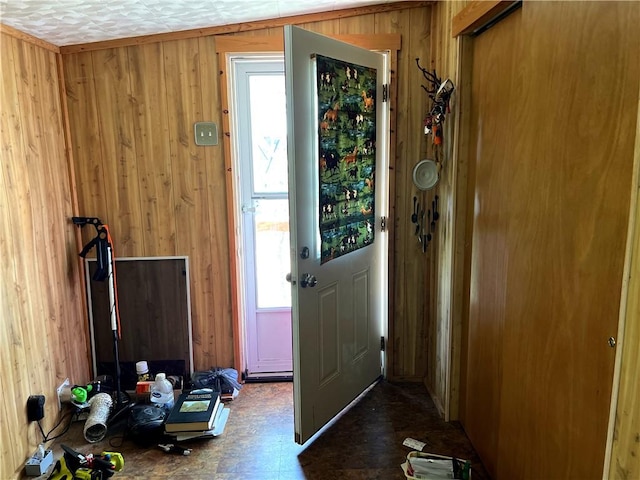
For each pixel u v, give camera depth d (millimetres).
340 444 2572
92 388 2869
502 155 2025
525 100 1753
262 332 3309
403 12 2848
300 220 2316
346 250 2686
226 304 3178
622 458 1180
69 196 2900
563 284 1516
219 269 3133
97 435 2611
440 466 2246
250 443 2596
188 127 2965
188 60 2891
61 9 2109
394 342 3203
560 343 1543
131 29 2637
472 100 2393
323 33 2871
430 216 2969
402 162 2990
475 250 2393
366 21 2861
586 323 1392
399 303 3152
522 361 1832
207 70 2904
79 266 3004
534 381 1736
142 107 2930
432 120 2605
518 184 1825
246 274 3238
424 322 3164
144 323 3158
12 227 2311
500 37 2031
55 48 2752
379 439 2607
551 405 1614
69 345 2869
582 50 1375
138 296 3129
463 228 2539
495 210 2119
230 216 3066
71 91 2877
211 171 3021
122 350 3174
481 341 2350
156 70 2893
